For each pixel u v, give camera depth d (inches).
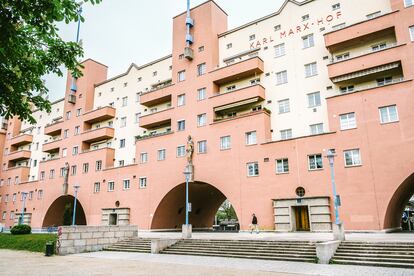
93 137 1827.0
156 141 1508.4
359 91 999.0
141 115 1712.6
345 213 956.6
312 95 1178.6
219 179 1255.5
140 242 978.1
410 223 1503.4
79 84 2023.9
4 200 2375.7
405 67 960.9
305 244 713.6
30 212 2089.1
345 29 1094.4
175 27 1583.4
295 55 1249.4
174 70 1530.5
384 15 1029.8
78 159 1862.7
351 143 985.5
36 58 393.4
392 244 628.4
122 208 1546.5
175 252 824.9
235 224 1942.7
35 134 2402.8
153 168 1487.5
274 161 1127.0
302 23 1261.1
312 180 1035.3
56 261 722.2
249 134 1224.8
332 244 645.9
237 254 737.6
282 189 1088.2
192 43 1493.6
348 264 595.5
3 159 2539.4
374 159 940.0
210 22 1454.2
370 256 607.2
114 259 751.7
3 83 351.6
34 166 2310.5
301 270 545.0
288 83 1238.3
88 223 1695.4
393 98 941.8
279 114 1230.3
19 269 597.0
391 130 928.9
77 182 1822.1
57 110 2271.2
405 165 890.1
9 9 301.4
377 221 904.3
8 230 2037.4
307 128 1159.0
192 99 1424.7
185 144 1395.2
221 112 1371.8
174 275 515.2
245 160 1200.8
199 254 784.3
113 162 1755.7
